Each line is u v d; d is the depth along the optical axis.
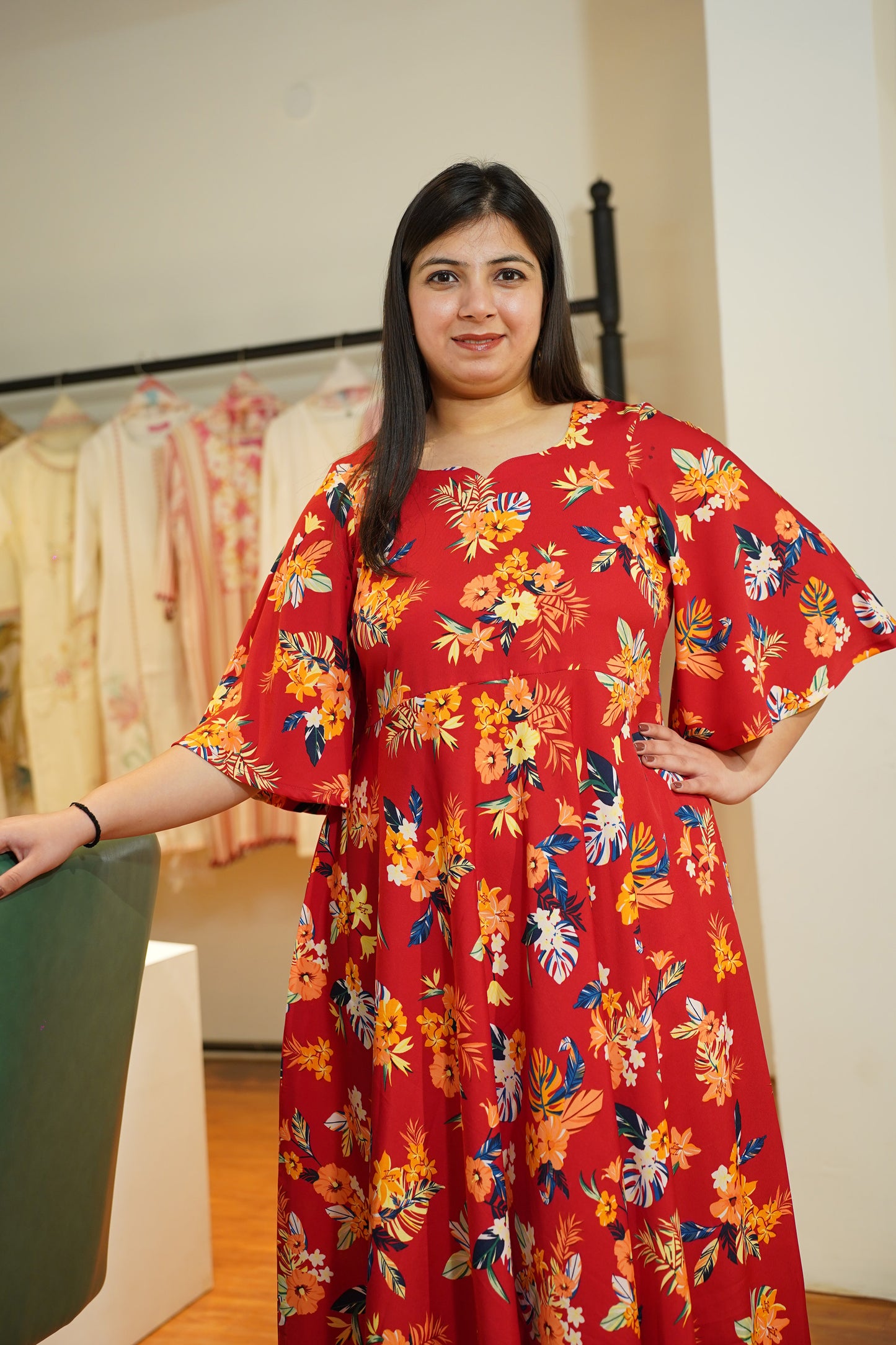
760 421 2.08
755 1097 1.32
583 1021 1.18
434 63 3.31
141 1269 1.93
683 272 3.10
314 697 1.36
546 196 3.21
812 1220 2.03
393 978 1.25
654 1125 1.19
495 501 1.29
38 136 3.71
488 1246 1.17
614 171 3.15
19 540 3.35
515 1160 1.22
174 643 3.25
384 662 1.30
